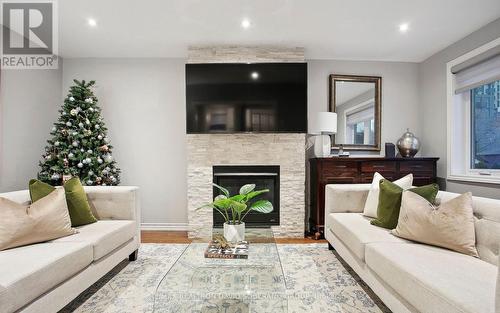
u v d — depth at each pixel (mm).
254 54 3535
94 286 2090
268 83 3473
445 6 2582
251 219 3564
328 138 3584
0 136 2936
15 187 3117
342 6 2590
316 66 3936
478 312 1029
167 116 3887
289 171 3549
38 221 1800
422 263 1481
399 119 3955
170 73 3889
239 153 3545
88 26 2984
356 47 3537
